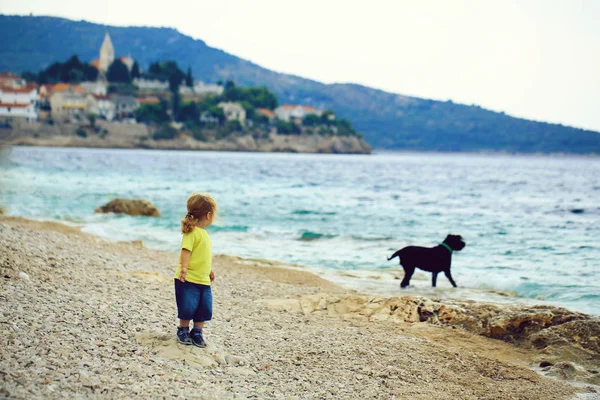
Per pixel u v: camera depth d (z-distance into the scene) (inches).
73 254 436.8
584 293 450.6
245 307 359.6
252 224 895.1
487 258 622.5
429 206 1246.9
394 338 308.7
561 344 301.0
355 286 478.0
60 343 219.9
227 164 3698.3
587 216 1074.1
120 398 180.2
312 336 300.2
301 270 521.0
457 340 320.2
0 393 167.5
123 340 239.0
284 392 213.9
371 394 221.9
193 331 246.5
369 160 6584.6
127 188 1482.5
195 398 190.9
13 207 995.9
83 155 4355.3
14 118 7480.3
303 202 1262.3
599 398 237.0
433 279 476.7
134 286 355.6
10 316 243.0
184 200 1212.5
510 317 331.9
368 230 845.8
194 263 239.1
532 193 1756.9
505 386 245.9
